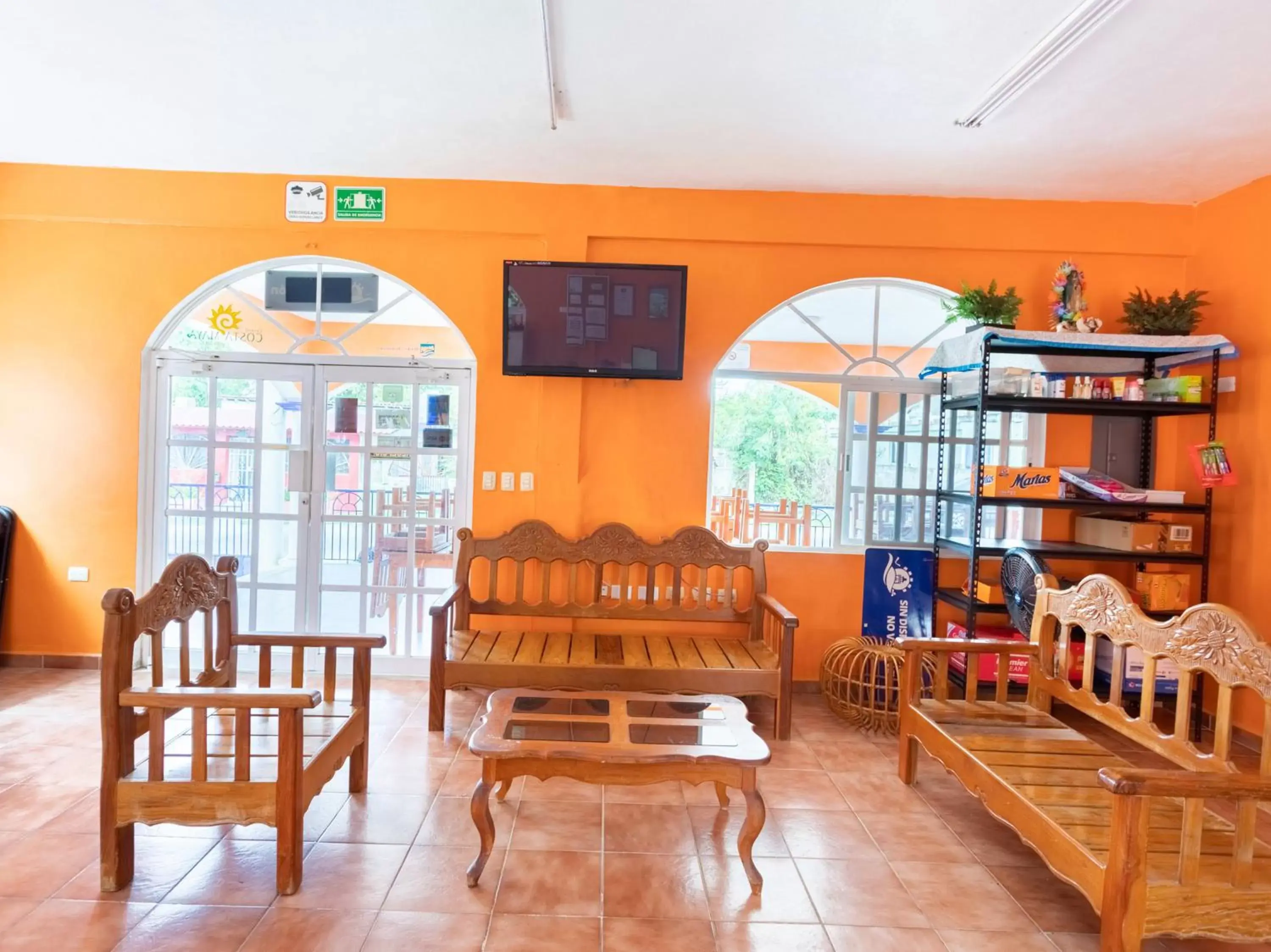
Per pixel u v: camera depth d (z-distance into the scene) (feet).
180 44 9.18
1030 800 7.29
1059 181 12.70
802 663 14.25
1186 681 7.74
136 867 7.72
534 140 11.75
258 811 7.22
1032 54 8.80
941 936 7.00
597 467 13.92
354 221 13.41
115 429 13.82
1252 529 12.26
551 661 11.59
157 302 13.75
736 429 14.55
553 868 7.89
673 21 8.43
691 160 12.35
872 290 14.40
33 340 13.67
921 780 10.41
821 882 7.82
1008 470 12.44
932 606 14.17
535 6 8.22
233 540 14.15
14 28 8.86
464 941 6.68
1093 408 12.64
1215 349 12.04
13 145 12.38
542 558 13.28
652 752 7.48
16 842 8.09
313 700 7.17
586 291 13.07
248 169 13.20
